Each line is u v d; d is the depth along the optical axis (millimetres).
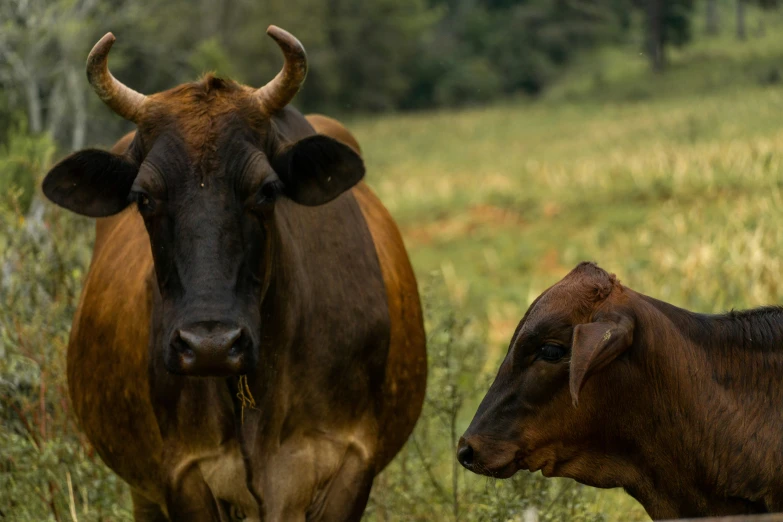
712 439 13289
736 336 13602
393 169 144000
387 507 21219
